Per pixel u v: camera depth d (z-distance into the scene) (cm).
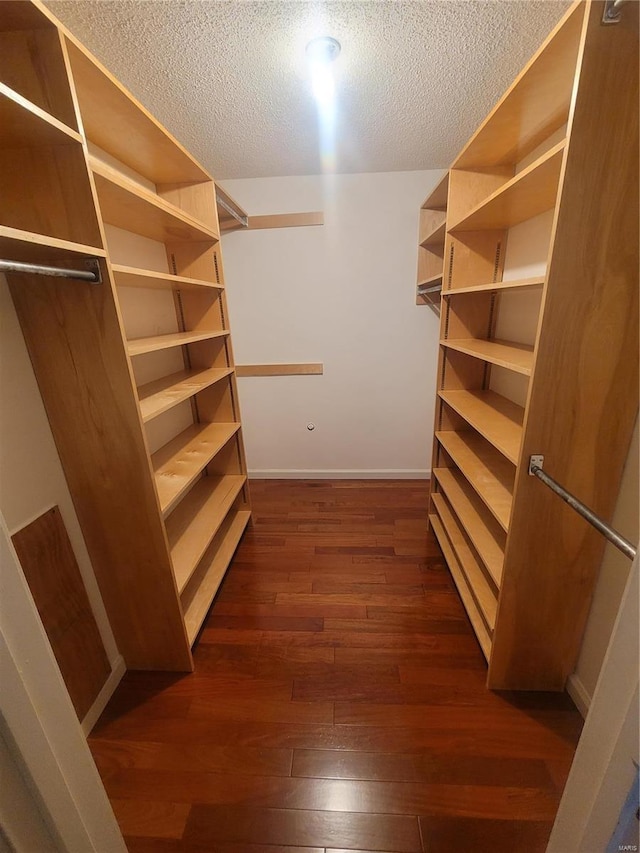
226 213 225
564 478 105
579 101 76
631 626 50
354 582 189
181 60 123
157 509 121
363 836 95
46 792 53
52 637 109
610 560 109
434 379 278
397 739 117
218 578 177
